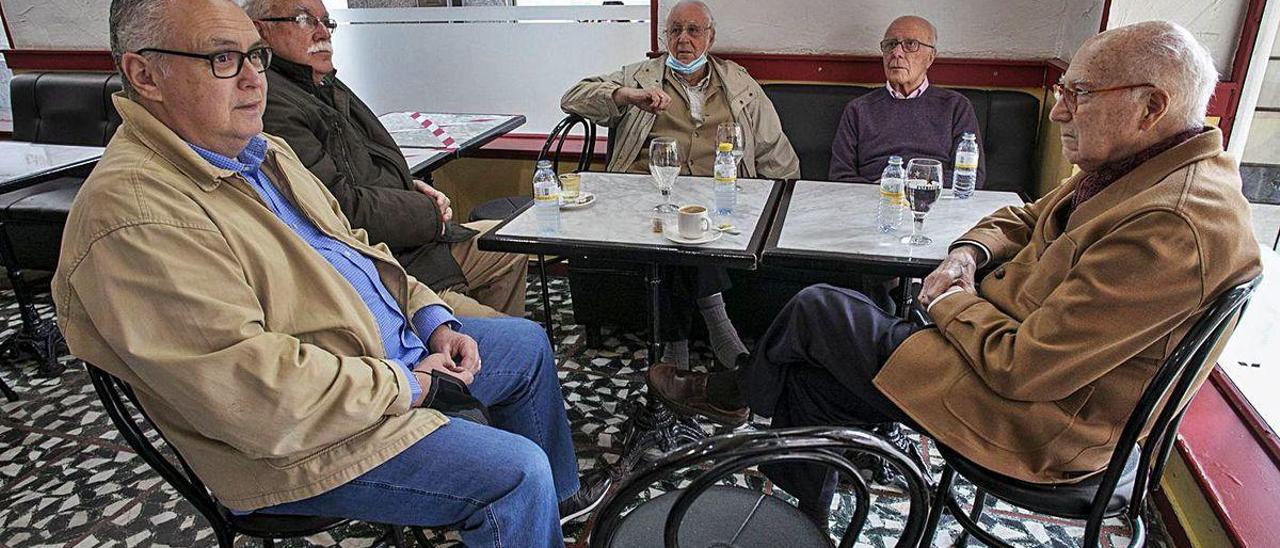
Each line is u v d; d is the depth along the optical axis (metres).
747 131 2.66
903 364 1.31
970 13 2.79
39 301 3.13
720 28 3.04
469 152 3.01
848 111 2.61
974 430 1.25
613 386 2.40
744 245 1.63
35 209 2.88
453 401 1.35
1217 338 1.04
